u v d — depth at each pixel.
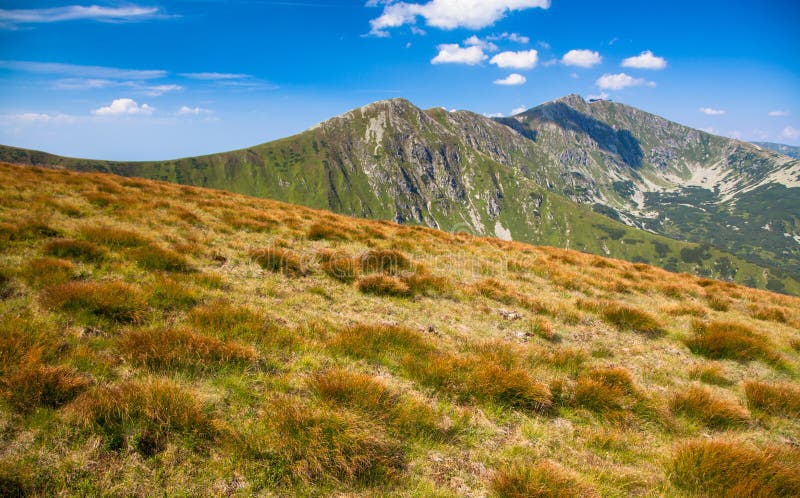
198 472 4.32
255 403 5.45
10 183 15.19
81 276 8.23
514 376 6.93
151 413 4.58
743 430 7.06
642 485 5.36
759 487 5.18
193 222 14.99
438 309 11.06
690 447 5.80
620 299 15.26
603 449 6.07
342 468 4.68
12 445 4.11
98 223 12.37
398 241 18.62
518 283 15.06
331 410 5.23
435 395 6.60
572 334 10.83
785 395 7.85
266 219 17.86
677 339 11.45
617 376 7.72
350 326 8.77
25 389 4.53
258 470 4.50
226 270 10.63
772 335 12.74
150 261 9.60
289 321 8.34
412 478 4.87
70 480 3.95
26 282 7.37
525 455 5.61
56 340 5.78
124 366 5.63
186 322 7.24
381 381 6.21
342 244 16.28
